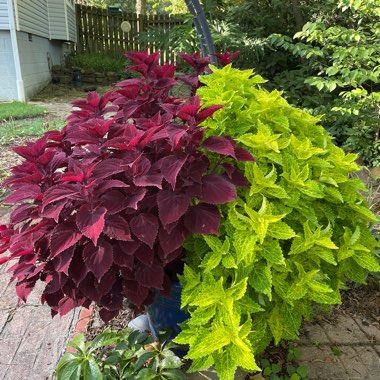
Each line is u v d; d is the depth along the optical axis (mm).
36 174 1536
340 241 1782
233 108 1758
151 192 1587
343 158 1865
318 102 5289
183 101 2115
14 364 1895
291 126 1891
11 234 1650
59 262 1392
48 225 1487
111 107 1967
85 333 2088
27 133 5430
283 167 1674
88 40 13023
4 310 2273
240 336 1396
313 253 1622
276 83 5797
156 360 1625
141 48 12156
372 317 2242
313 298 1576
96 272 1350
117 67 11359
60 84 10570
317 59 5320
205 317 1437
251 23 6391
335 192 1689
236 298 1412
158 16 12625
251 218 1490
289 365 1865
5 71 7957
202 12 2914
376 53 4062
